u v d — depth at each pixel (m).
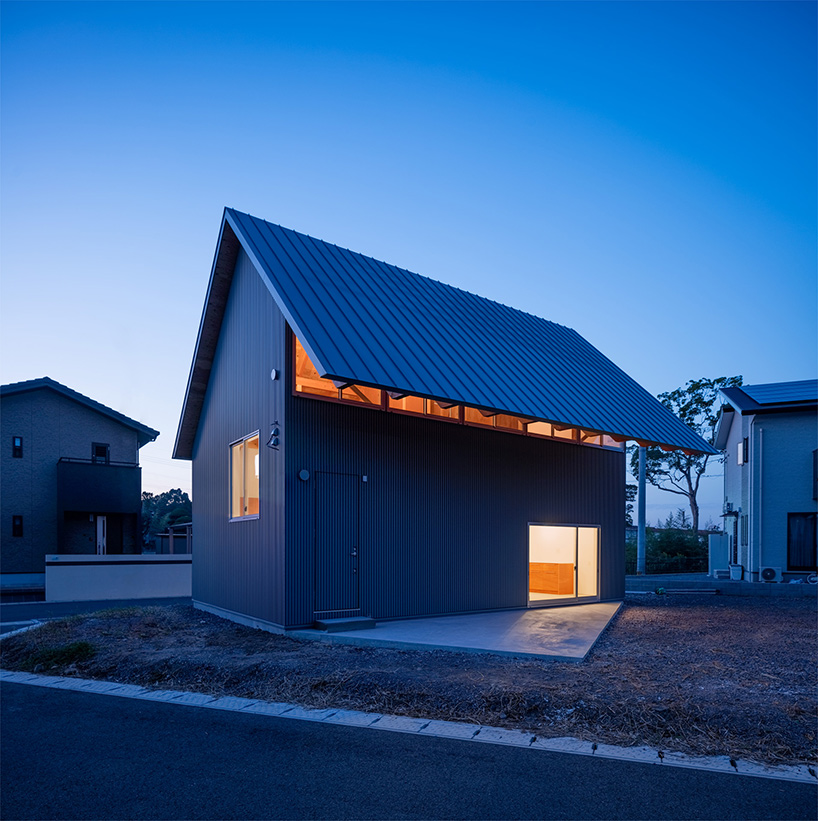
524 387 12.02
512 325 15.46
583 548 15.27
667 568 33.00
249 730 5.82
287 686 7.13
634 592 19.33
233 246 12.59
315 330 9.52
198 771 4.89
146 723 6.10
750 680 7.07
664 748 5.26
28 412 27.12
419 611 11.77
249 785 4.62
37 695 7.33
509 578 13.41
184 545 33.88
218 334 13.80
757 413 23.02
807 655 8.65
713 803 4.30
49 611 16.98
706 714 5.69
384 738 5.56
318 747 5.36
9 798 4.45
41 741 5.62
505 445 13.66
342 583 10.75
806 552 22.20
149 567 22.58
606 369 16.89
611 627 11.50
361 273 12.76
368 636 9.60
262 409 11.24
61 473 25.75
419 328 11.80
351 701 6.63
